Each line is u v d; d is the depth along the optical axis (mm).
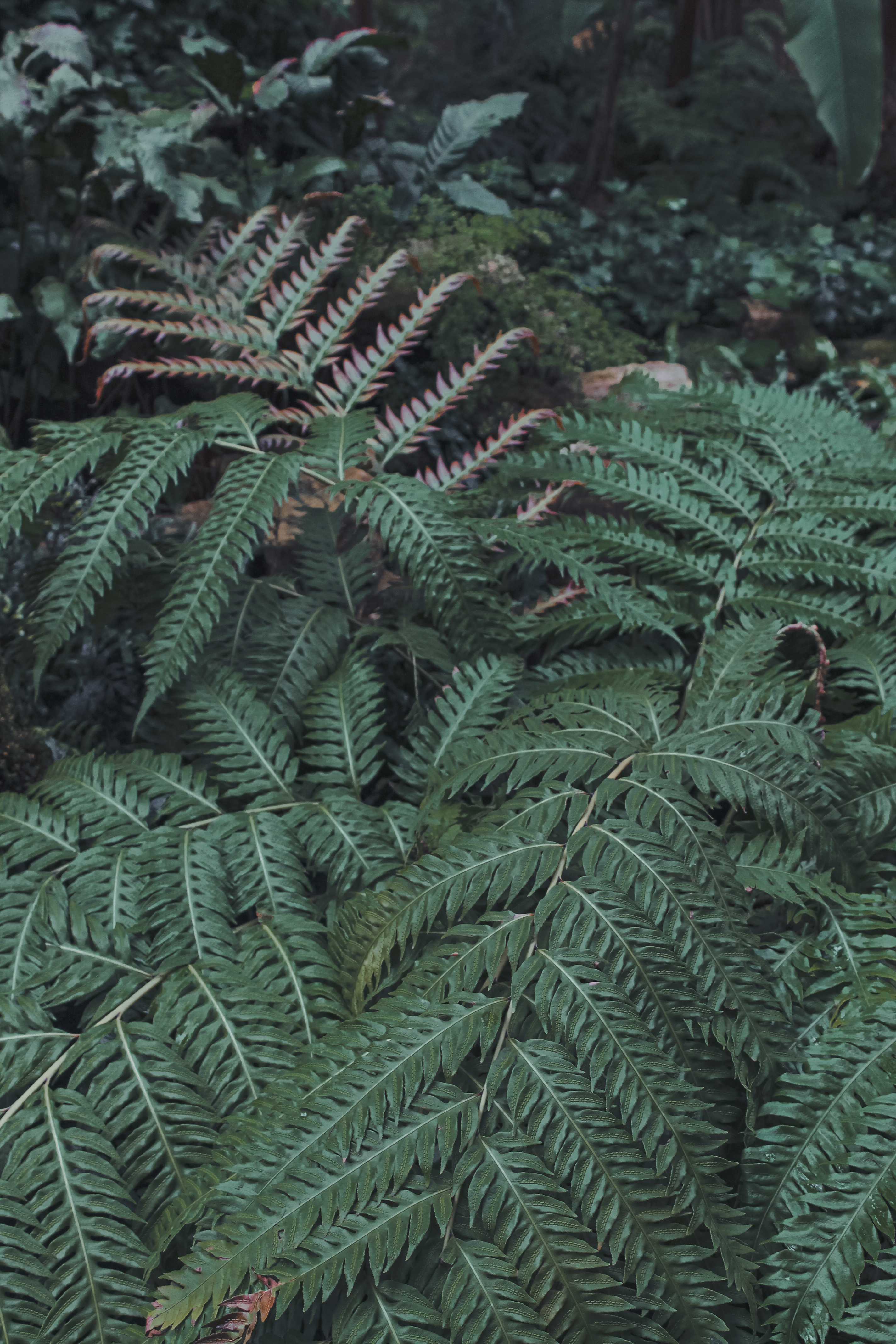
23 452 1860
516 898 1504
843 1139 1239
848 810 1604
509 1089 1206
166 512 3016
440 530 1817
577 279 5121
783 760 1528
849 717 2084
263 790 1703
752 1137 1289
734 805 1480
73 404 3738
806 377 5172
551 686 1954
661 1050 1215
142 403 3643
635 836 1378
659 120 6789
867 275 5648
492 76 7332
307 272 2391
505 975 1453
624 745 1579
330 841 1592
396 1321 1102
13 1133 1204
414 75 7188
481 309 3953
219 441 1950
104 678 2369
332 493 1862
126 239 3520
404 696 2172
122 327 2148
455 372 2184
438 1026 1248
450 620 1838
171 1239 1134
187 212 3389
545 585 2531
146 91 4504
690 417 2645
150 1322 1000
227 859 1561
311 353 2262
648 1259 1117
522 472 2285
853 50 2531
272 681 1927
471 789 1784
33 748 2113
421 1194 1157
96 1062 1277
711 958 1296
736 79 7566
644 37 8211
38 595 1930
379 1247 1093
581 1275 1104
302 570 2176
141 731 2006
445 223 4691
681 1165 1162
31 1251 1113
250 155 4285
